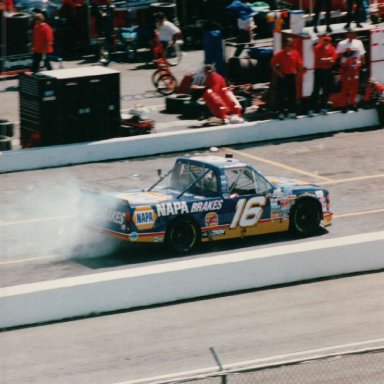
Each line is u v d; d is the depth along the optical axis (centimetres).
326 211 5775
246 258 5041
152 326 4553
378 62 8600
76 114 7512
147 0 10900
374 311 4719
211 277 4959
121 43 10956
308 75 8288
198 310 4759
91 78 7500
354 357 4003
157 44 10269
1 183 6994
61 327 4559
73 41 10919
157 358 4181
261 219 5556
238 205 5469
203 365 4097
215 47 9331
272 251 5138
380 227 5969
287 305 4816
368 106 8606
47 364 4128
